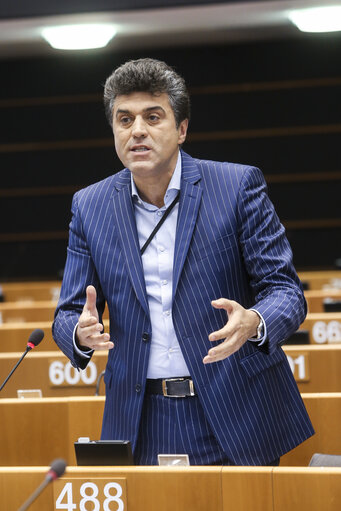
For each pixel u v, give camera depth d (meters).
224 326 4.14
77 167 21.25
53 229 21.47
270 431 4.43
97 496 4.25
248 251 4.41
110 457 4.31
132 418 4.45
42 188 21.41
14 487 4.33
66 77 21.05
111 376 4.57
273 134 20.61
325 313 11.25
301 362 8.23
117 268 4.48
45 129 21.23
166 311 4.40
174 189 4.48
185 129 4.55
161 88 4.30
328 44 20.28
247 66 20.50
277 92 20.50
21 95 21.19
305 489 4.02
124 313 4.45
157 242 4.47
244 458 4.35
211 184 4.50
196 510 4.15
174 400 4.41
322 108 20.41
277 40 20.34
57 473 3.22
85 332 4.10
